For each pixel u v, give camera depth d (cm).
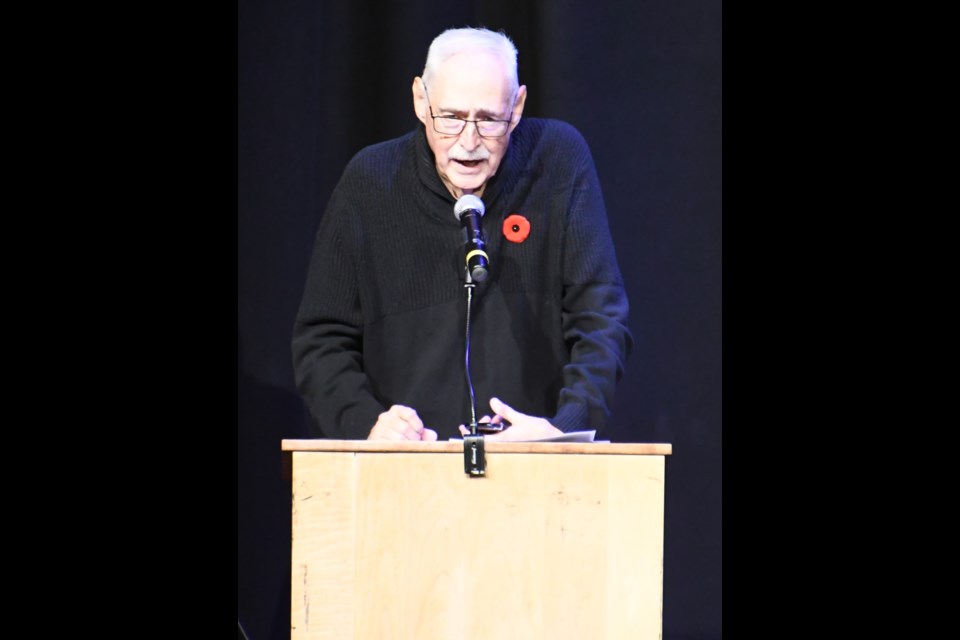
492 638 598
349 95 1009
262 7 1002
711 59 1025
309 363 877
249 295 1012
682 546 1050
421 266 886
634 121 1034
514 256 884
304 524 599
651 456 604
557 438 626
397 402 886
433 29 1009
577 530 602
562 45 1026
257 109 1006
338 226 895
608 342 856
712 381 1041
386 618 597
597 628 598
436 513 603
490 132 834
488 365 881
